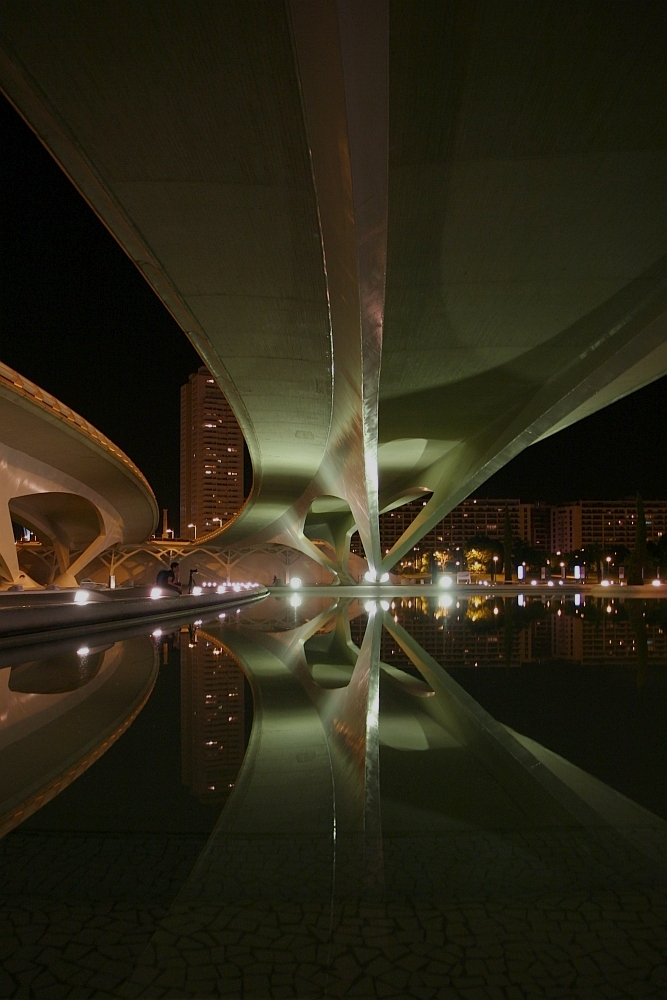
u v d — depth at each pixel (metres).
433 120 10.06
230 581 66.69
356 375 14.77
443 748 3.57
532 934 1.69
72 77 8.70
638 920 1.76
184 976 1.50
